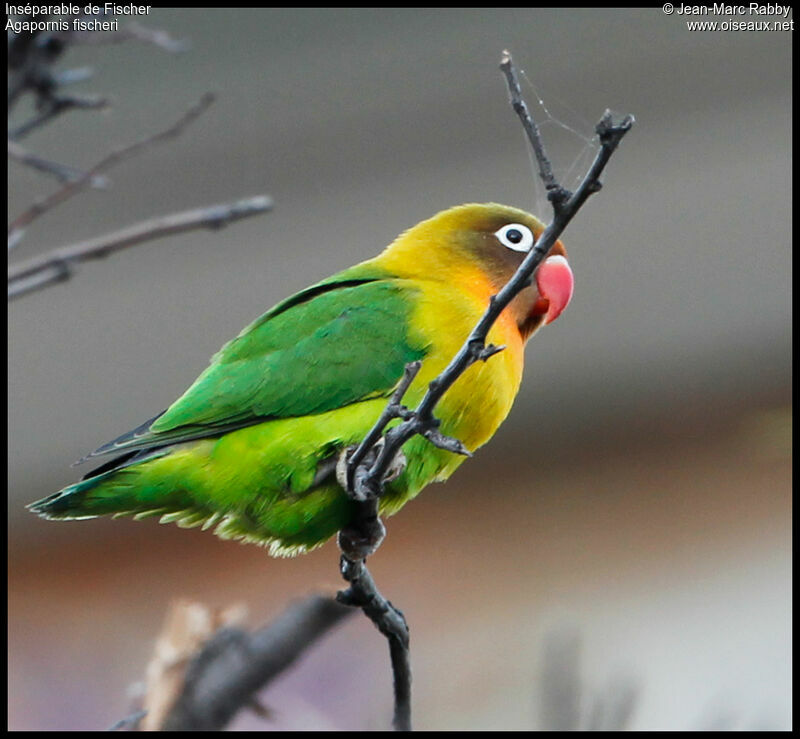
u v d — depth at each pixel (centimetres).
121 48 1452
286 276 1447
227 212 723
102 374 1440
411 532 1405
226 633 617
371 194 1459
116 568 1351
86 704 884
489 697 1179
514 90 480
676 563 1330
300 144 1470
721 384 1410
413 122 1459
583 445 1442
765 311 1388
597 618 1288
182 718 605
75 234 1449
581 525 1392
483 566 1367
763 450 1256
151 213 1462
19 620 1209
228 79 1477
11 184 1432
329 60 1473
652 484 1407
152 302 1455
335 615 608
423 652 1252
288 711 756
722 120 1408
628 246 1415
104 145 1452
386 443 560
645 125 1420
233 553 1357
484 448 1449
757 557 1311
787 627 1234
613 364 1430
